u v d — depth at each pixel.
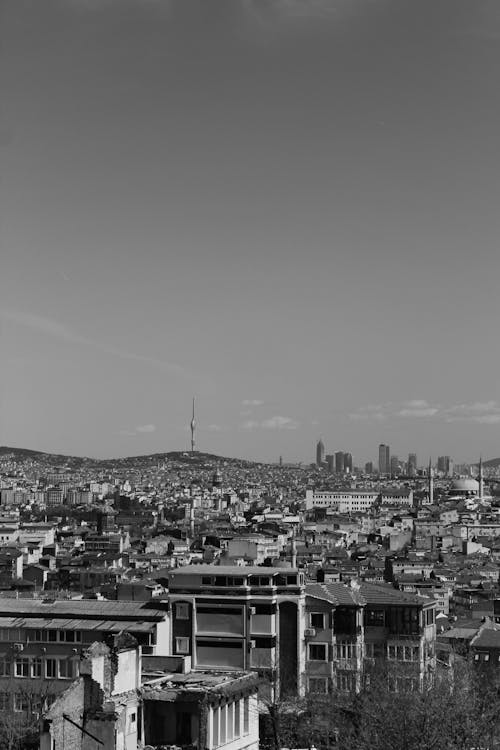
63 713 123.00
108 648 127.88
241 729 140.00
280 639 194.88
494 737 156.88
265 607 194.62
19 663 183.38
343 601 198.12
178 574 198.38
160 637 189.62
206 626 196.12
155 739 131.75
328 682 191.25
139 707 130.50
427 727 150.75
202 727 130.88
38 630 184.88
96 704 124.56
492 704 163.88
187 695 131.88
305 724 170.50
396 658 195.38
